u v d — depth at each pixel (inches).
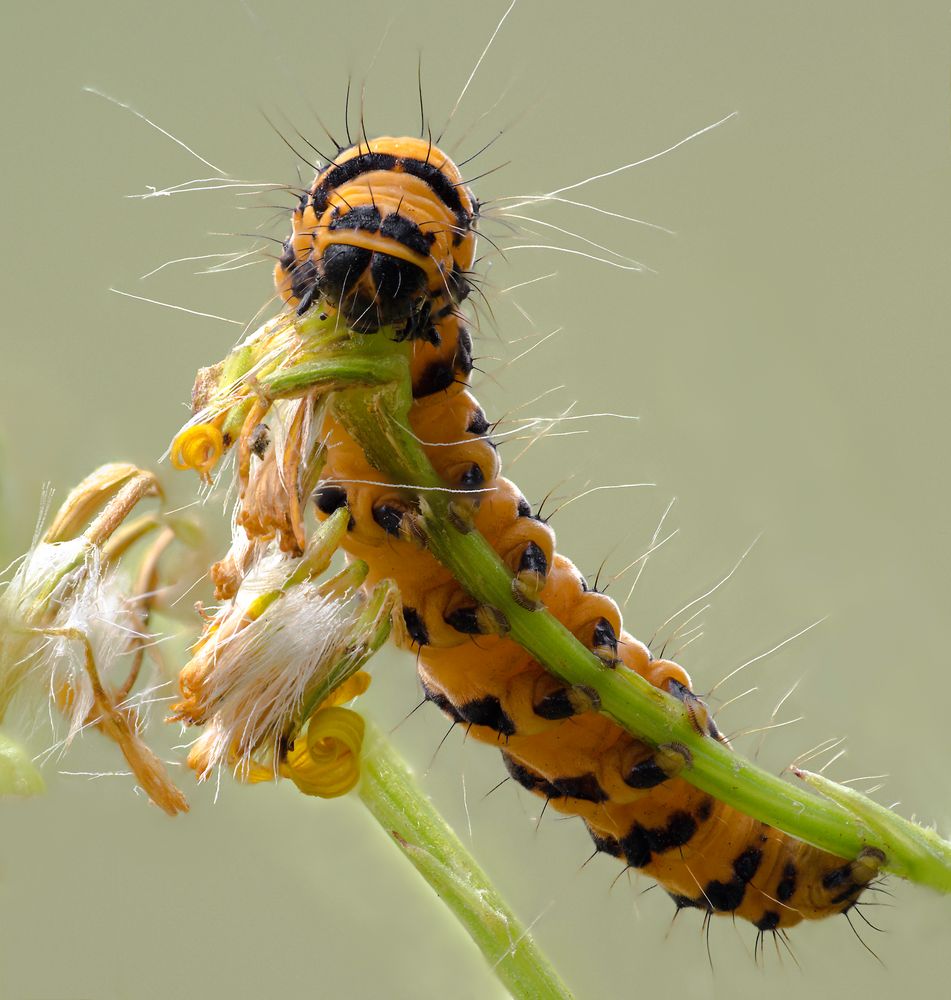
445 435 5.3
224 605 5.3
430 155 5.2
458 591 5.3
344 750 5.4
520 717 5.4
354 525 5.3
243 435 5.2
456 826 5.8
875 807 5.4
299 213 5.3
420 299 5.2
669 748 5.4
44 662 5.4
